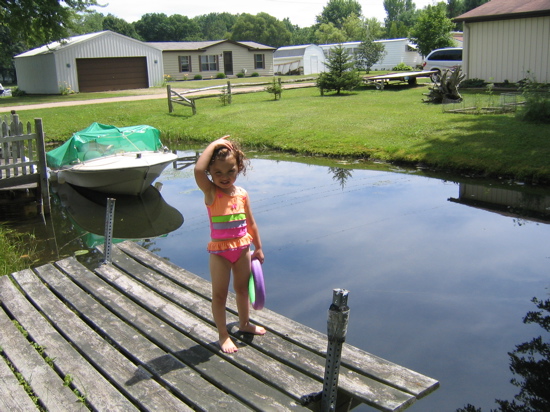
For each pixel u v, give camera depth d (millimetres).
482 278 5945
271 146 14922
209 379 3488
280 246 7203
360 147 13281
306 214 8672
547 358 4320
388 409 3070
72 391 3383
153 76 34844
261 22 73562
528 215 8219
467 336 4699
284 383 3363
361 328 4895
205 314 4367
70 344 4031
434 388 3311
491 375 4129
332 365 3102
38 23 27875
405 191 9867
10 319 4500
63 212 9703
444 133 13055
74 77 31781
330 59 23312
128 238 8070
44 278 5340
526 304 5297
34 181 9266
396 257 6652
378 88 24297
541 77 19328
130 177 10094
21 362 3736
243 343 3916
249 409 3135
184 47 40312
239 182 11086
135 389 3363
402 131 13914
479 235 7391
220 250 3562
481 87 21062
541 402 3756
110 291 4949
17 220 9133
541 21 18938
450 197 9344
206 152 3482
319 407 3234
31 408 3188
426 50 37844
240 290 3836
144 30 81188
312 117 17031
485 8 21328
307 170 12047
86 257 7242
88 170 9922
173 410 3135
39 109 22453
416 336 4738
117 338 4059
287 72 46188
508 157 10789
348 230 7781
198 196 10508
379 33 62125
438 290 5668
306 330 4066
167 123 19156
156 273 5367
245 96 24781
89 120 19906
